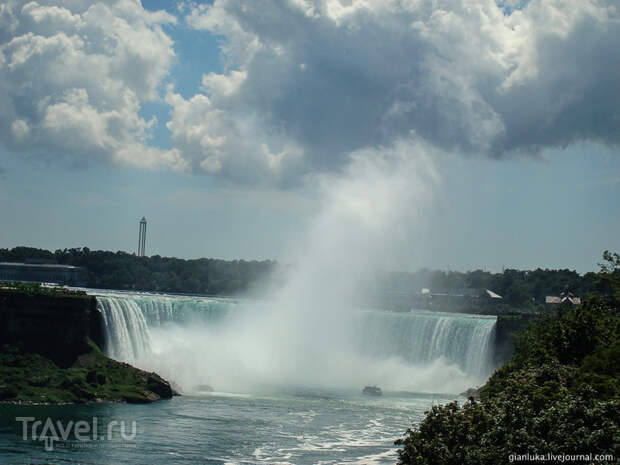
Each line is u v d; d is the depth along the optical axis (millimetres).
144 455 69938
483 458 43500
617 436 40094
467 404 50719
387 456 72750
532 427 43188
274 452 73125
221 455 71250
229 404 98125
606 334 73188
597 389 52562
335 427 85625
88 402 92625
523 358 87438
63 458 67562
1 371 95938
